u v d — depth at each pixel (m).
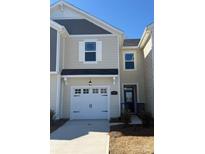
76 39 15.02
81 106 14.27
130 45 17.58
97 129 10.36
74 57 14.85
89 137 8.57
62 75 14.09
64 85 14.36
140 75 17.16
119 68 15.77
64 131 9.91
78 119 14.06
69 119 13.96
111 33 14.98
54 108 13.36
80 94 14.34
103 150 6.61
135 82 17.09
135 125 11.29
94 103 14.31
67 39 15.02
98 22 15.02
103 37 14.95
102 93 14.36
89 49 14.91
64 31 14.02
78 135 8.99
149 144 7.25
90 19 15.15
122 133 9.22
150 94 14.23
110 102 14.27
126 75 17.22
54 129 10.45
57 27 13.72
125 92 17.11
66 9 15.38
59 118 13.66
